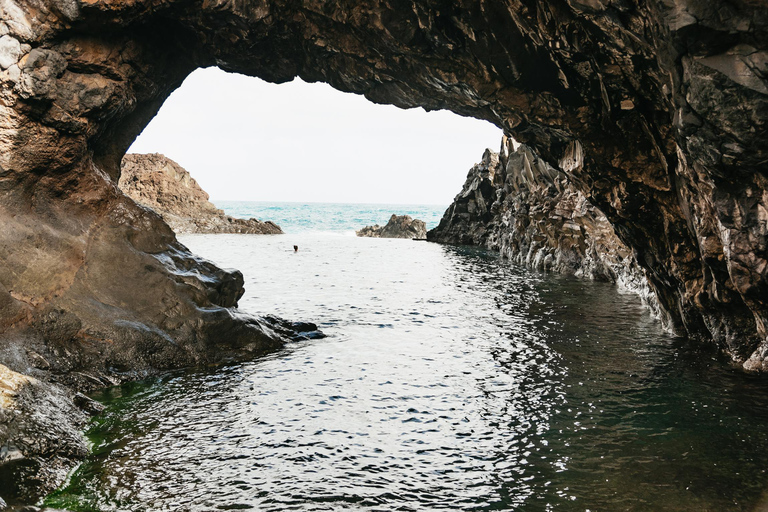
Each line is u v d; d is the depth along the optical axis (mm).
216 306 15438
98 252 14281
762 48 8031
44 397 10039
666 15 8367
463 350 15477
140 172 68438
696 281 15000
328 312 20609
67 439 9125
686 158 11188
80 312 13219
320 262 37406
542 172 39375
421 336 17078
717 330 14719
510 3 12547
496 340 16578
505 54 14086
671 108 11461
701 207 12195
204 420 10508
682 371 13422
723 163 9797
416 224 71688
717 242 12344
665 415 10734
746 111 8570
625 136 14297
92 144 14961
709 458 8961
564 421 10531
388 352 15273
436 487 8164
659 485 8148
